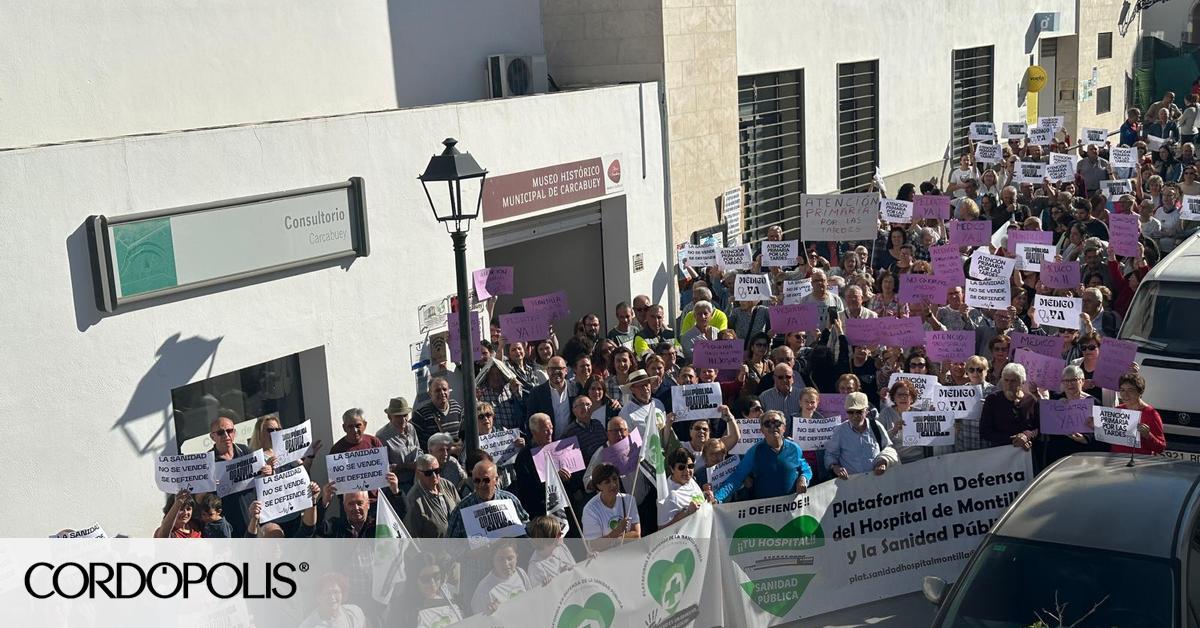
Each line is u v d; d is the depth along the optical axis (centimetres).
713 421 1142
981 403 1048
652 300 1670
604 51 1677
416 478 948
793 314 1272
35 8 1046
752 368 1215
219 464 917
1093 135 2456
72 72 1079
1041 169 2062
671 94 1662
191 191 1041
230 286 1077
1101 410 999
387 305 1245
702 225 1764
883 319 1205
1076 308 1246
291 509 920
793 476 978
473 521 852
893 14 2386
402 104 1449
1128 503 791
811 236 1652
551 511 875
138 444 1006
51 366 939
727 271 1556
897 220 1686
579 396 1095
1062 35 3234
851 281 1448
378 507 817
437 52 1498
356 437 1017
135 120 1138
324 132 1162
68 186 945
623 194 1595
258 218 1095
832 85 2180
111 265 970
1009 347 1191
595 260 1636
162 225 1011
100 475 978
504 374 1209
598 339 1318
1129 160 2227
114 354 984
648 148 1633
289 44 1293
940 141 2662
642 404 1067
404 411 1073
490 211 1367
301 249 1141
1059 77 3356
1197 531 769
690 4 1686
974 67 2816
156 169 1010
